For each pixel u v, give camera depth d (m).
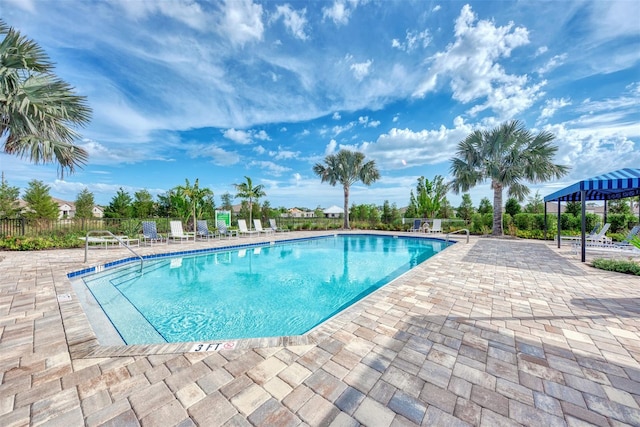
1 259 6.33
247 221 17.09
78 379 1.80
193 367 1.96
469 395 1.67
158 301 4.44
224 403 1.59
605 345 2.32
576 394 1.69
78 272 5.21
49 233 9.30
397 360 2.07
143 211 19.36
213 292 5.00
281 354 2.14
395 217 18.80
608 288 4.07
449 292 3.84
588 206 15.20
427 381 1.82
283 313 4.04
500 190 12.70
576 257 6.95
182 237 11.56
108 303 4.26
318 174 18.55
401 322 2.79
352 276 6.31
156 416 1.48
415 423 1.45
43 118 5.89
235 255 9.03
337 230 17.38
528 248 8.70
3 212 15.92
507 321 2.83
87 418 1.46
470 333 2.54
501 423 1.45
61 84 6.04
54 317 2.85
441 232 15.02
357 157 17.66
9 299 3.43
